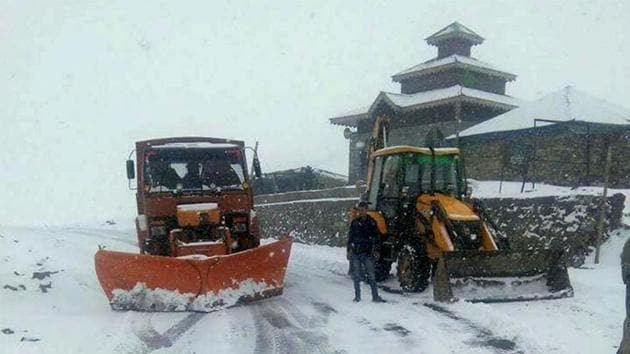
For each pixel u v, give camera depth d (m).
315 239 22.39
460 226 10.04
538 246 13.77
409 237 10.95
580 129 20.78
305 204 23.50
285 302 9.98
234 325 8.22
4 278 11.03
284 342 7.32
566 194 13.96
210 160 11.18
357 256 9.95
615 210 13.49
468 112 31.31
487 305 8.82
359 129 35.44
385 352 6.82
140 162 11.10
